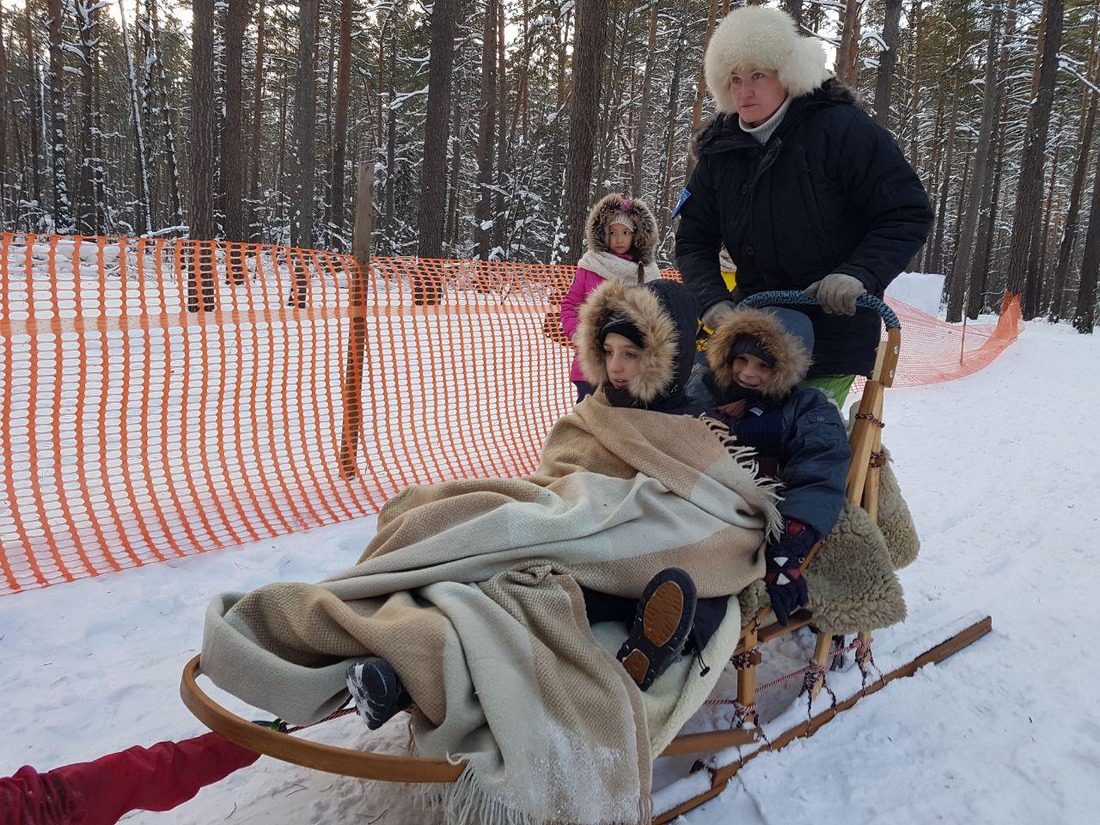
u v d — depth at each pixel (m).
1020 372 10.90
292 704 1.63
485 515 1.97
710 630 2.05
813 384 2.92
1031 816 2.13
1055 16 18.94
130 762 1.70
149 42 26.58
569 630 1.81
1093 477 5.45
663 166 33.88
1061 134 33.69
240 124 15.29
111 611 3.24
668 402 2.48
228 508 4.27
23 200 31.28
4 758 2.34
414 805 2.15
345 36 24.17
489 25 23.50
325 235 27.86
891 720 2.57
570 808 1.61
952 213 44.56
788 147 2.74
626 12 26.69
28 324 3.92
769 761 2.32
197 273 4.60
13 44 35.81
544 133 30.38
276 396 5.71
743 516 2.31
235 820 2.09
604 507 2.08
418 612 1.75
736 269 3.16
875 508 2.70
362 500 4.57
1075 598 3.47
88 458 4.55
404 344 5.23
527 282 6.59
